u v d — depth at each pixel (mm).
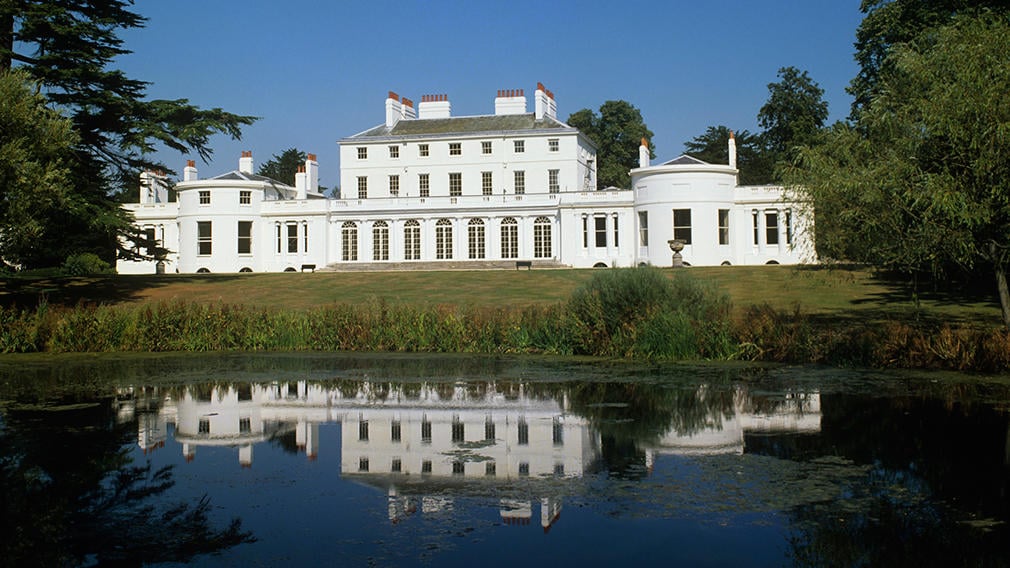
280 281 45312
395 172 68062
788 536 8312
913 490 9812
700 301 24625
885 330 21906
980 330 21359
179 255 64188
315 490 10266
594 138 91312
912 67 18672
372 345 27016
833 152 20406
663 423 14117
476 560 7824
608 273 25500
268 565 7734
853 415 14367
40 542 8430
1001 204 17484
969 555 7703
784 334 22609
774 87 77312
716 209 54750
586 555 7895
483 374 20547
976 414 14258
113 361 24141
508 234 62344
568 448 12367
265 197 67688
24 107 29250
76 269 58688
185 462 11742
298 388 18625
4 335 27047
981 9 30000
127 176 40906
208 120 40562
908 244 18578
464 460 11727
